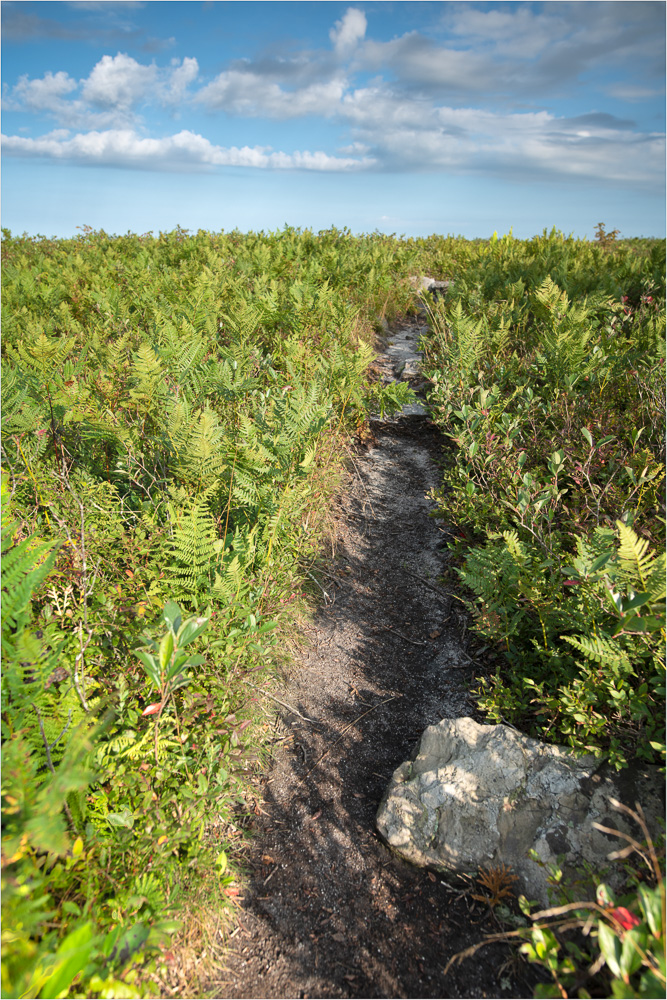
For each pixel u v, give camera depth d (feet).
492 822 7.70
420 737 9.34
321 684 10.84
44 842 4.29
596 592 8.43
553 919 6.72
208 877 6.90
